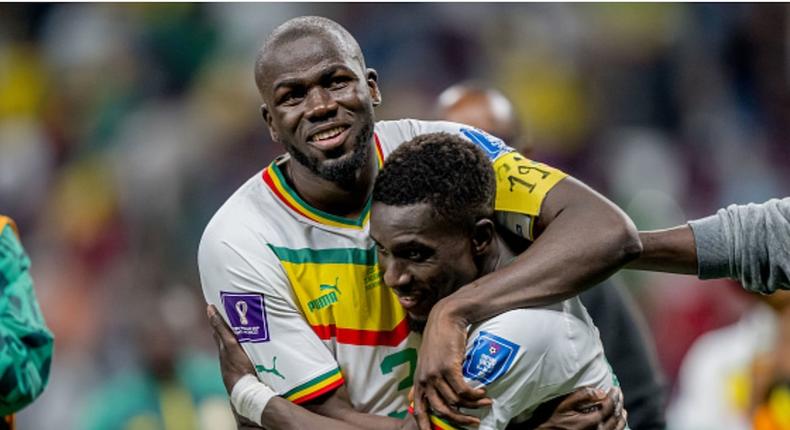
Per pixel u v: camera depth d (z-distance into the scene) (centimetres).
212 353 2633
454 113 1858
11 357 1373
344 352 1289
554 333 1191
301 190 1283
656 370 1675
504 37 4016
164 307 2473
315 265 1282
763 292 1325
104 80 4044
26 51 4188
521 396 1191
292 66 1208
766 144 3978
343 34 1236
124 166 3769
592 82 4034
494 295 1174
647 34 4100
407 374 1301
